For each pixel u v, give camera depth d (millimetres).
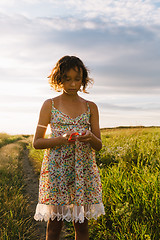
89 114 2395
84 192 2266
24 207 4078
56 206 2199
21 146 15047
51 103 2312
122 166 4527
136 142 6562
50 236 2277
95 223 3125
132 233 2623
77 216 2189
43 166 2268
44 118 2287
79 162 2205
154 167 4297
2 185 5402
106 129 14789
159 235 2586
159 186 3084
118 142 7609
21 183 5984
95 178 2303
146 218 2797
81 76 2248
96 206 2295
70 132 2096
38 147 2193
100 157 5910
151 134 8938
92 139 2182
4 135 20906
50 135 2326
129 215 2793
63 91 2359
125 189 3271
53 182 2191
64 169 2195
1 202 4152
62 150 2197
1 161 8234
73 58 2234
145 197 2955
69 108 2312
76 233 2383
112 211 3062
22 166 8367
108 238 2824
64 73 2176
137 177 3756
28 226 3373
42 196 2230
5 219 3441
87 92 2520
